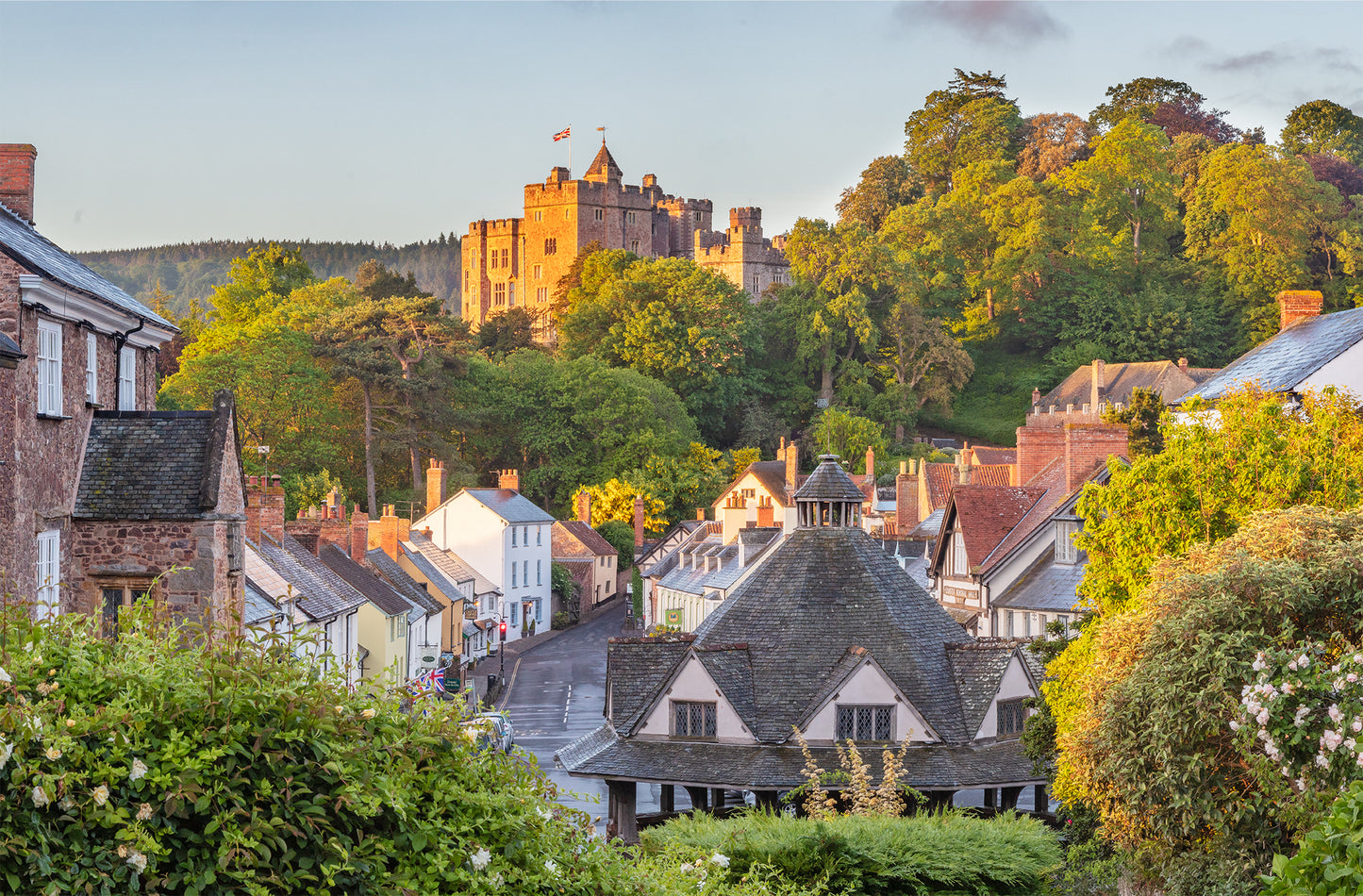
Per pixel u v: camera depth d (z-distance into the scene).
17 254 26.69
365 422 138.75
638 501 143.12
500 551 112.25
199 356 138.62
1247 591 24.41
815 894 21.02
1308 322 54.00
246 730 11.50
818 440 160.00
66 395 28.97
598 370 157.00
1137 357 178.25
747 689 44.38
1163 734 23.94
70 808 10.52
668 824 25.00
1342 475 32.38
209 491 28.91
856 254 180.12
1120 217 196.12
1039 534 56.88
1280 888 12.12
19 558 26.41
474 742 13.29
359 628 66.62
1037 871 24.22
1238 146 182.50
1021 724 44.78
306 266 185.25
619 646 46.03
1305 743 21.88
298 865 11.54
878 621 45.69
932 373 179.12
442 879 12.32
